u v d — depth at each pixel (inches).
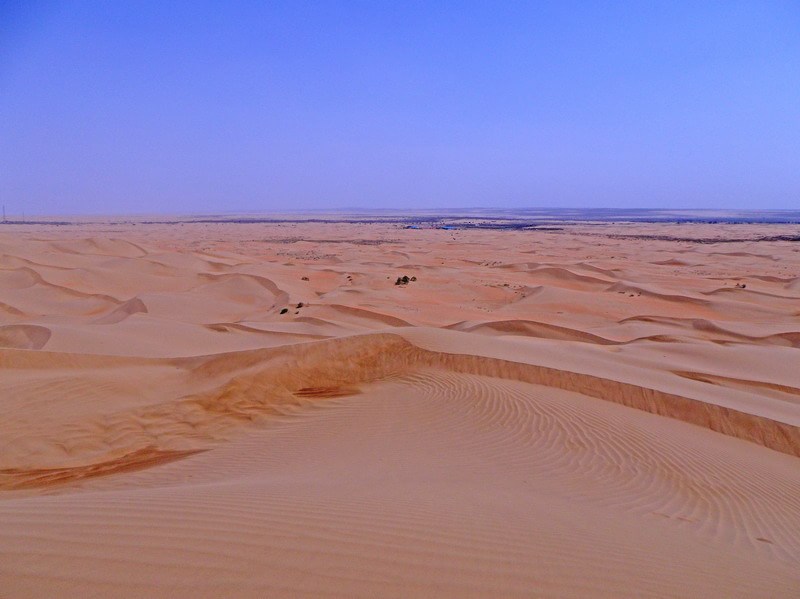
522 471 375.6
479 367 634.2
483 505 262.5
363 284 1900.8
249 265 2225.6
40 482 372.2
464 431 462.0
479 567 178.9
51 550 160.1
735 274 2325.3
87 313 1443.2
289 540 180.5
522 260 2938.0
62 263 1984.5
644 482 375.6
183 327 1061.1
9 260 1891.0
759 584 207.5
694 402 565.9
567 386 596.4
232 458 415.5
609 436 458.6
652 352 967.0
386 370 649.0
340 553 174.7
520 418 488.4
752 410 583.5
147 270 1972.2
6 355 581.6
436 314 1488.7
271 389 585.6
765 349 1024.9
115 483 362.6
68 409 498.3
